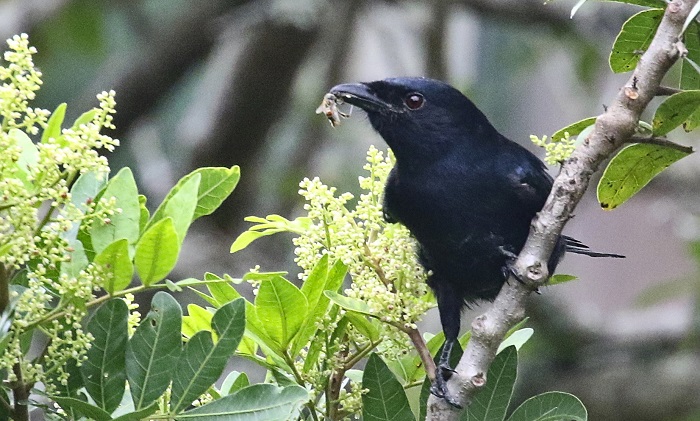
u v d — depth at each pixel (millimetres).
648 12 7328
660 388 18031
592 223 30438
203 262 18875
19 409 5910
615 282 29594
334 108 9359
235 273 18984
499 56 21281
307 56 20266
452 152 9023
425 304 6844
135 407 5926
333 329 6785
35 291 5711
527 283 6629
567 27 19422
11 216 5543
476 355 6605
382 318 6629
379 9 20125
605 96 20984
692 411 17750
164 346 5980
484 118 9328
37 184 5652
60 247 5727
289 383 6715
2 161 5543
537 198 8789
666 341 19078
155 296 6051
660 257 29578
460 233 8883
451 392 6578
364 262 6949
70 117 20234
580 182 6625
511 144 9273
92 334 5996
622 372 18547
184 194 6008
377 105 9219
